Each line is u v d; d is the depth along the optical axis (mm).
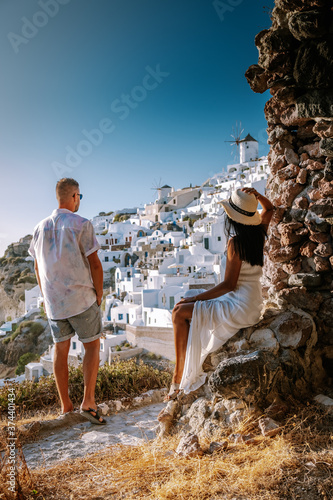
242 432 3184
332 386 3939
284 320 3809
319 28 3730
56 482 2955
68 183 4562
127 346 32188
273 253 4426
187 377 3719
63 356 4465
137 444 3633
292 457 2791
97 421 4336
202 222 69625
